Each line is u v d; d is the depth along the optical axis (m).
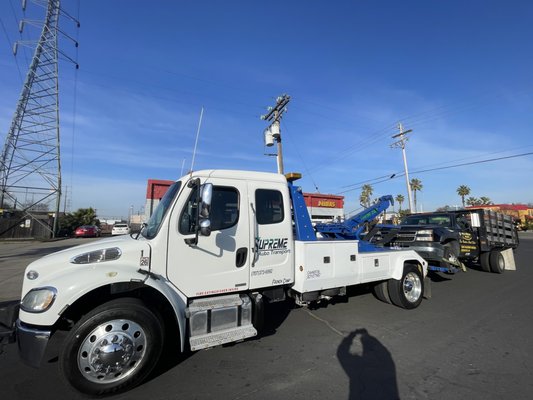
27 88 31.23
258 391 3.32
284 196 4.82
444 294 7.79
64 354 3.10
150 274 3.61
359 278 5.61
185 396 3.25
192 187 4.07
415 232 8.53
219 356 4.15
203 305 3.87
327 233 6.94
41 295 3.18
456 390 3.34
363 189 59.91
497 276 10.56
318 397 3.21
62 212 42.47
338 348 4.41
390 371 3.76
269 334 4.93
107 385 3.23
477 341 4.69
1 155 30.36
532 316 5.95
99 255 3.52
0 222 29.33
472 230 10.94
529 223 56.31
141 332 3.43
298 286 4.86
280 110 22.25
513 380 3.55
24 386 3.46
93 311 3.27
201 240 4.02
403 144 34.25
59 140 32.50
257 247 4.46
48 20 32.00
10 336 3.42
